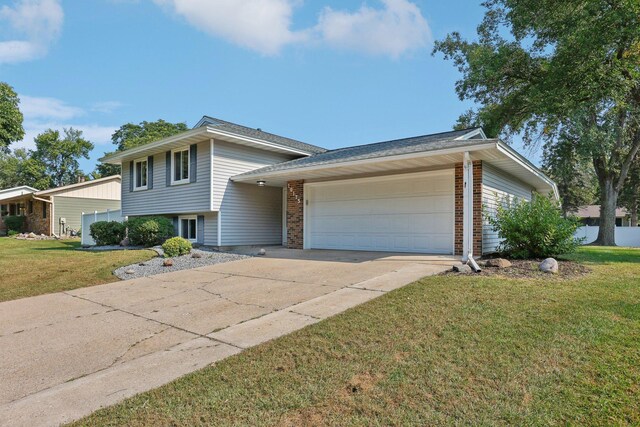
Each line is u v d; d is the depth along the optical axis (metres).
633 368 3.26
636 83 13.89
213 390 3.11
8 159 48.06
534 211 8.91
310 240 13.38
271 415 2.73
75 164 51.53
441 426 2.57
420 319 4.53
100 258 10.90
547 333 4.02
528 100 17.48
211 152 13.10
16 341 4.55
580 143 18.59
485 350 3.66
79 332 4.82
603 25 12.24
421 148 9.40
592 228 26.52
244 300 6.06
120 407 2.87
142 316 5.43
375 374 3.29
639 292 5.65
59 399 3.06
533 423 2.56
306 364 3.54
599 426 2.52
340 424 2.62
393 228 11.48
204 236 13.95
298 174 12.23
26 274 9.02
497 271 7.20
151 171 15.72
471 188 8.75
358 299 5.60
